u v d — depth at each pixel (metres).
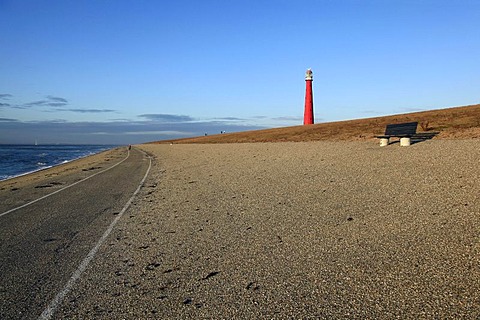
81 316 3.80
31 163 42.53
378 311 3.60
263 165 17.28
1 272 5.20
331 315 3.58
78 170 25.50
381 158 14.66
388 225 6.27
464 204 7.06
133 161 33.12
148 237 6.66
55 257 5.79
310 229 6.43
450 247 5.06
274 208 8.26
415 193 8.36
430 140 19.95
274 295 4.06
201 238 6.39
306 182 11.24
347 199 8.47
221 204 9.21
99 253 5.89
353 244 5.51
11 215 9.55
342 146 22.84
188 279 4.64
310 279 4.41
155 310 3.87
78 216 8.98
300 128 60.69
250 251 5.54
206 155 30.83
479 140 17.73
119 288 4.48
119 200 11.15
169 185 13.78
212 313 3.75
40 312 3.92
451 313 3.48
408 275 4.33
